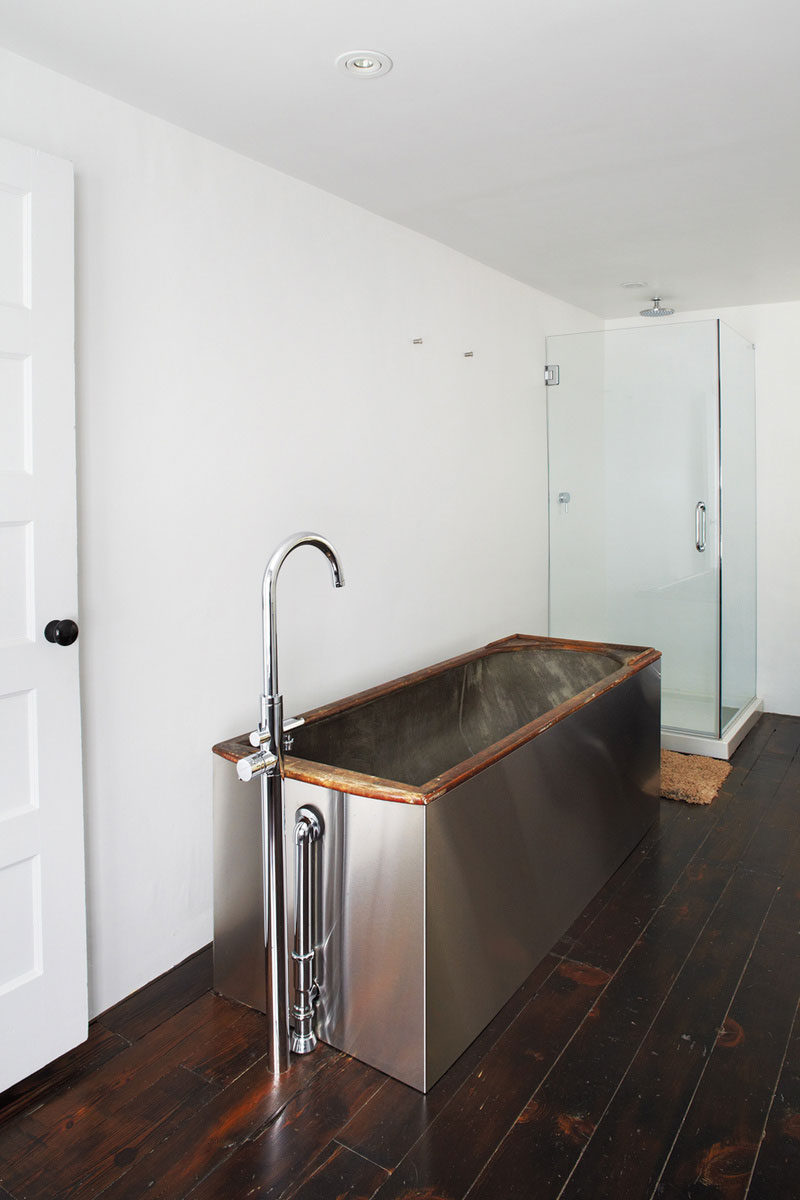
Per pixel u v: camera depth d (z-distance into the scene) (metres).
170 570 2.40
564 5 1.80
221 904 2.29
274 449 2.76
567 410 4.65
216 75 2.08
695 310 5.14
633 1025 2.15
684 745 4.39
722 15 1.85
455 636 3.90
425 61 2.04
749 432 4.89
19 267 1.89
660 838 3.31
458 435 3.85
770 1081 1.93
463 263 3.84
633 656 3.40
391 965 1.95
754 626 5.16
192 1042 2.11
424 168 2.74
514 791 2.31
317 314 2.93
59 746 2.01
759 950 2.49
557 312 4.80
